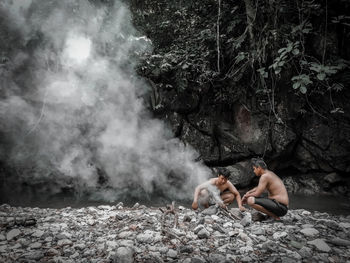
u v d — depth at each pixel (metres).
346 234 3.93
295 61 7.68
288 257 3.17
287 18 7.48
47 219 4.61
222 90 8.58
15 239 3.77
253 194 4.40
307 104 8.25
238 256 3.21
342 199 7.68
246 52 7.76
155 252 3.28
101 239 3.69
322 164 8.49
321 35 7.63
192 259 3.04
